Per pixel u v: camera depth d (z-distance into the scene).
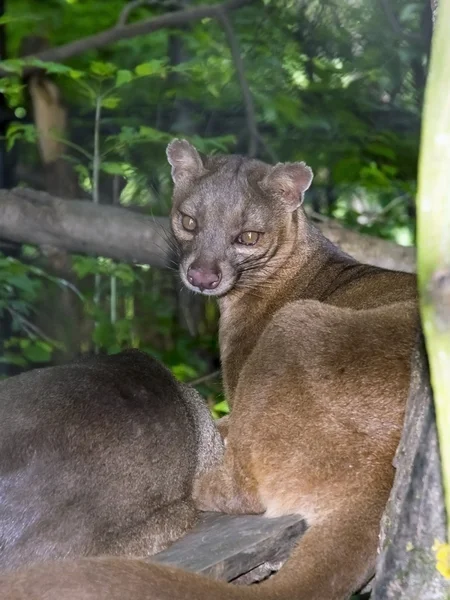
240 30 14.94
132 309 14.12
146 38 15.28
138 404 5.72
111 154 14.08
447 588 4.72
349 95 14.59
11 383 5.60
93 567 4.45
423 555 4.79
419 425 4.89
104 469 5.37
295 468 5.88
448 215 3.39
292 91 14.73
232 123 14.80
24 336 12.90
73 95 14.28
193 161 8.49
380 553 4.97
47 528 5.10
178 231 8.41
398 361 5.73
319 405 5.82
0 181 14.45
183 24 15.03
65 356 12.98
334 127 14.34
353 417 5.70
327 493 5.71
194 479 6.21
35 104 13.62
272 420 5.98
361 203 17.05
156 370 6.16
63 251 12.32
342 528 5.36
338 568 5.17
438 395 3.45
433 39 3.50
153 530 5.66
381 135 14.28
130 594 4.37
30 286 11.20
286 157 14.48
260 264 8.18
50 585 4.30
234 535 5.84
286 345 6.09
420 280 3.44
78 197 14.17
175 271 9.98
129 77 11.90
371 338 5.89
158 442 5.76
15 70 11.81
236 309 8.29
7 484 5.06
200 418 6.38
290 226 8.30
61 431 5.28
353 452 5.65
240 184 8.22
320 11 14.79
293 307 6.31
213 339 13.88
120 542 5.42
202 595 4.53
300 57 14.99
